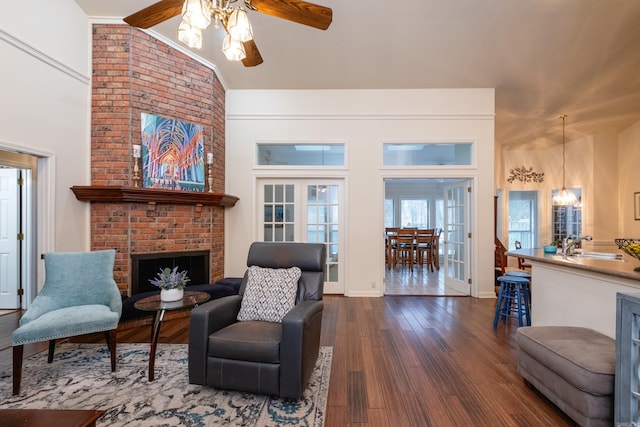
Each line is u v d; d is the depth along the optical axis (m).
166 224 3.75
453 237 5.12
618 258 2.78
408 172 4.64
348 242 4.64
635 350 1.42
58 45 3.14
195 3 1.71
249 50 2.41
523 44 3.69
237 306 2.40
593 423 1.57
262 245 2.72
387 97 4.66
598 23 3.34
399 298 4.52
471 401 1.94
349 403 1.92
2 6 2.61
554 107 5.10
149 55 3.65
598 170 6.05
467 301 4.35
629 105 4.98
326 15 2.02
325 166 4.71
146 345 2.80
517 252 3.23
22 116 2.80
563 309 2.51
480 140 4.59
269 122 4.73
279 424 1.71
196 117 4.07
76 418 1.21
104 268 2.64
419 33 3.59
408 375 2.26
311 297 2.42
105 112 3.51
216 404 1.89
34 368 2.34
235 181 4.74
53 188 3.13
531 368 2.03
